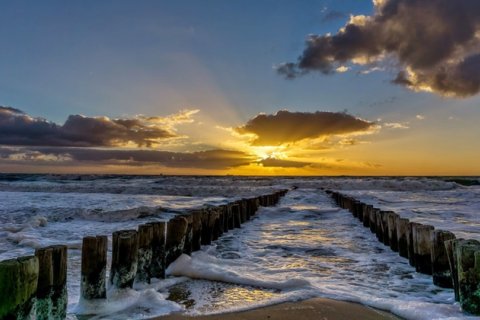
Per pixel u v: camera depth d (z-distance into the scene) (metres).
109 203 18.16
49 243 8.61
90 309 4.26
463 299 4.14
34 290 3.21
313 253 8.11
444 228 10.71
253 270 6.48
